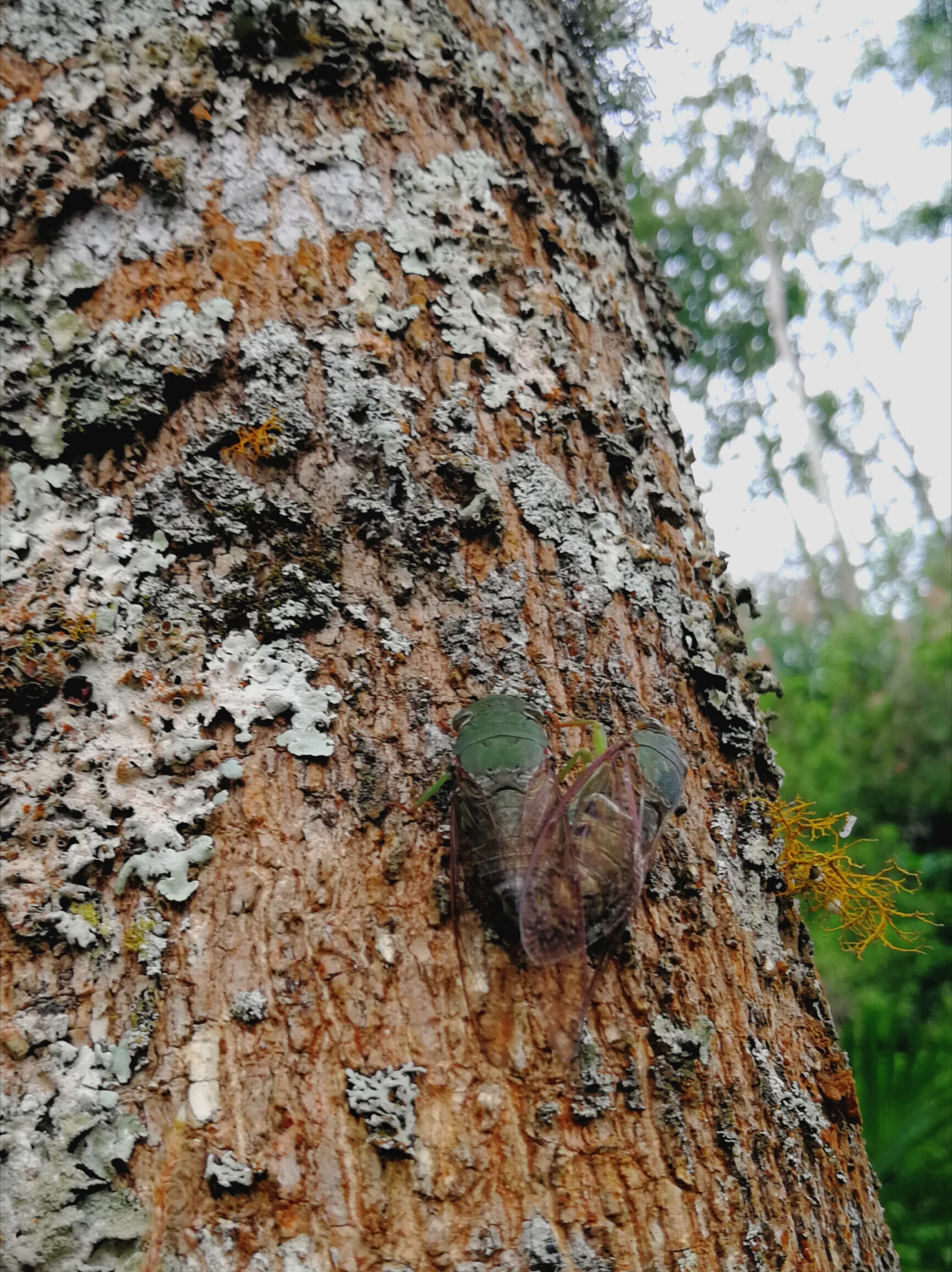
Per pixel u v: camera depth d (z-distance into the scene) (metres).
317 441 0.13
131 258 0.13
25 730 0.12
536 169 0.16
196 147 0.14
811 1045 0.14
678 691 0.14
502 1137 0.11
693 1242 0.11
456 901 0.12
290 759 0.12
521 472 0.14
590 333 0.16
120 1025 0.11
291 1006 0.11
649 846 0.13
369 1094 0.11
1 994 0.11
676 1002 0.12
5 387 0.13
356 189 0.14
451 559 0.13
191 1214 0.10
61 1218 0.10
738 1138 0.12
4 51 0.14
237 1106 0.11
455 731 0.13
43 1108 0.11
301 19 0.14
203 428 0.13
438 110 0.15
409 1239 0.10
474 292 0.14
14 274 0.13
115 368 0.13
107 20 0.14
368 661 0.13
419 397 0.14
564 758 0.13
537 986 0.12
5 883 0.11
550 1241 0.11
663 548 0.15
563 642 0.14
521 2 0.18
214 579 0.13
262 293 0.14
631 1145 0.11
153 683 0.12
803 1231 0.12
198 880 0.11
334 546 0.13
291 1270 0.10
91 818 0.11
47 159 0.13
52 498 0.12
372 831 0.12
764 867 0.14
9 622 0.12
